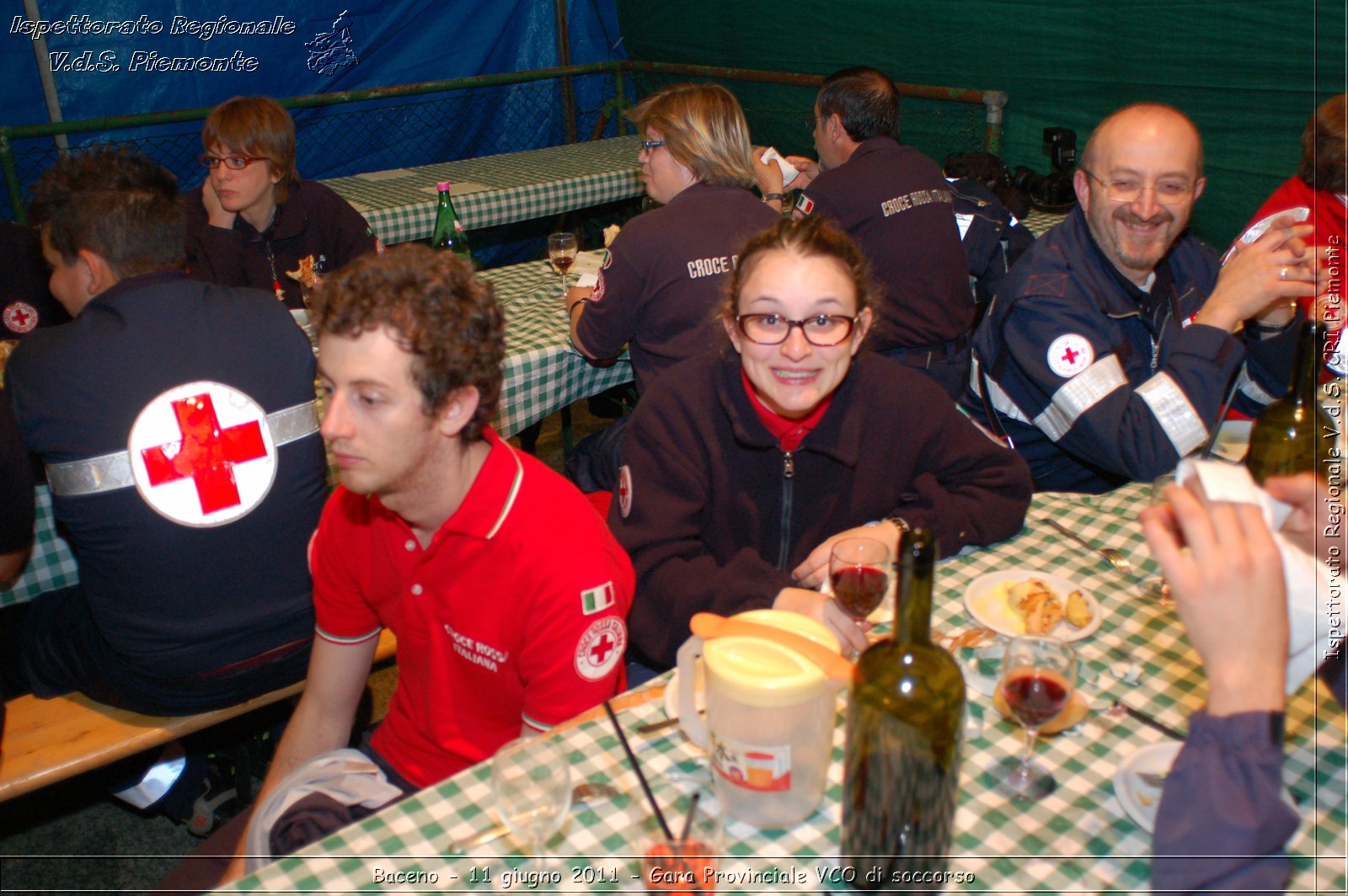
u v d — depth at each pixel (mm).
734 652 943
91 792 2314
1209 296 1977
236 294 1668
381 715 2484
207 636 1680
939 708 846
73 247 1688
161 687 1731
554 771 984
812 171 3918
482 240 5621
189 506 1599
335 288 1099
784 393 1399
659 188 2656
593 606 1240
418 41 5422
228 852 1383
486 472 1215
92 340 1544
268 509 1666
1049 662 1056
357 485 1148
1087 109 4035
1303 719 1077
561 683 1256
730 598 1374
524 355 2557
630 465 1557
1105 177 1868
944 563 1481
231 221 2967
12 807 2266
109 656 1725
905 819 872
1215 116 3652
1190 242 2125
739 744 933
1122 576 1420
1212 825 815
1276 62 3430
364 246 3141
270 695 1859
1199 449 1793
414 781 1423
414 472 1157
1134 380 2006
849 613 1275
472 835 987
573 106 5961
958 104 4457
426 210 4102
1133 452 1809
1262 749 808
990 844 952
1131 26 3787
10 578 1714
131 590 1633
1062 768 1045
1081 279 1934
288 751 1463
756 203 2535
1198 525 809
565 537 1234
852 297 1376
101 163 1742
